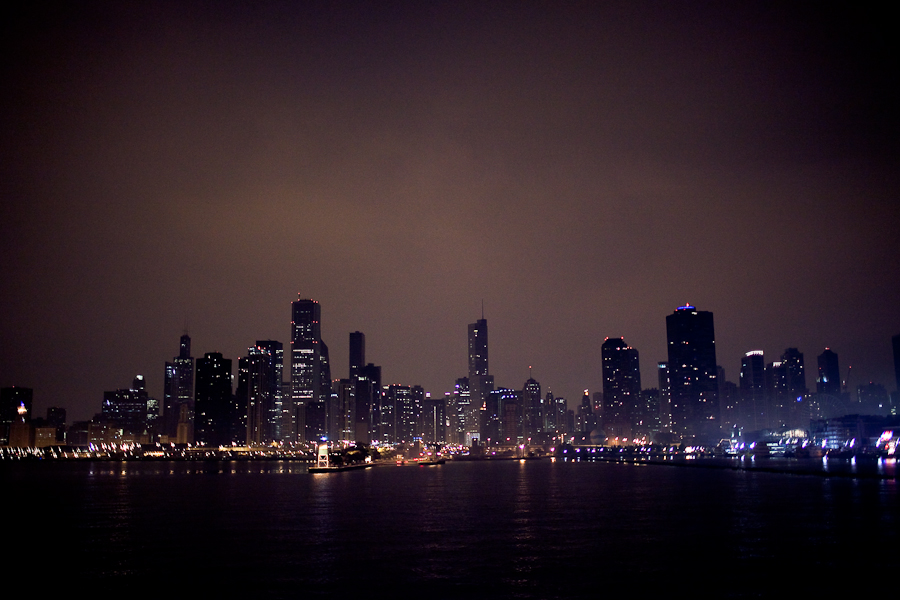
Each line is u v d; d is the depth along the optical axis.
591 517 144.75
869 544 105.94
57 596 78.88
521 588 79.12
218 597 77.12
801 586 79.19
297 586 81.19
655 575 84.94
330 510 165.38
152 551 105.56
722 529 123.75
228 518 149.50
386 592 78.06
